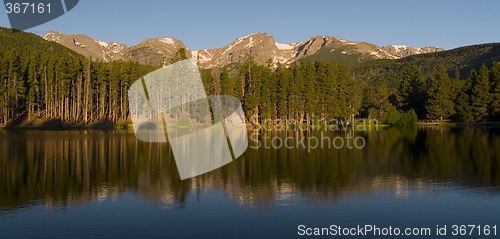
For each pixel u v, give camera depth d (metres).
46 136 63.66
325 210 20.48
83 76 98.25
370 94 108.31
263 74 101.62
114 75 96.62
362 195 23.50
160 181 27.69
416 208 20.80
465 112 106.56
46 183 26.80
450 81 112.06
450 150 45.44
